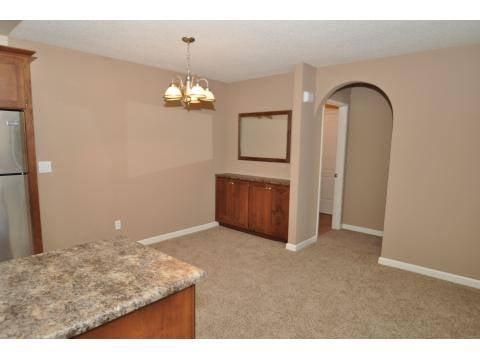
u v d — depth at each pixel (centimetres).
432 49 310
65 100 325
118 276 128
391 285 305
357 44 298
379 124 461
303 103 378
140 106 390
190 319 134
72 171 337
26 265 137
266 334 225
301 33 270
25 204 267
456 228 311
